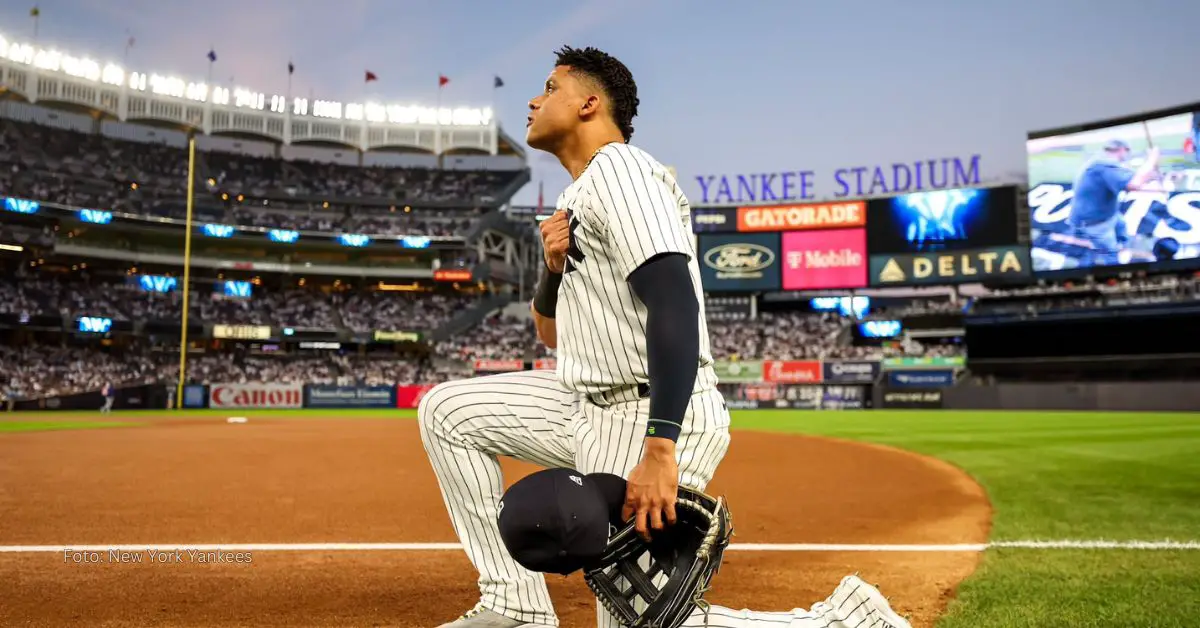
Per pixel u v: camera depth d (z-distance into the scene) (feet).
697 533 5.60
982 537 17.01
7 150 148.05
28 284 139.54
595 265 6.68
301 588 12.91
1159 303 114.73
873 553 15.61
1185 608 10.92
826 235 136.26
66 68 160.25
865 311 156.66
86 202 146.51
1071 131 122.21
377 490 25.54
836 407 134.21
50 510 20.88
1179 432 52.26
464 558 15.17
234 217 165.58
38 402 120.06
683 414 5.56
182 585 13.02
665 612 5.27
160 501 22.79
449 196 191.31
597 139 7.23
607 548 5.40
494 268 177.06
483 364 158.30
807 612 6.77
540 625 7.85
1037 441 45.65
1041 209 123.75
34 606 11.68
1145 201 116.78
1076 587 12.18
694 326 5.72
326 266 161.99
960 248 129.08
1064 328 123.95
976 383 128.06
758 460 36.78
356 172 190.19
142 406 128.06
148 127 172.45
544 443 7.70
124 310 143.33
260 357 156.04
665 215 6.03
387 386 140.97
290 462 35.24
